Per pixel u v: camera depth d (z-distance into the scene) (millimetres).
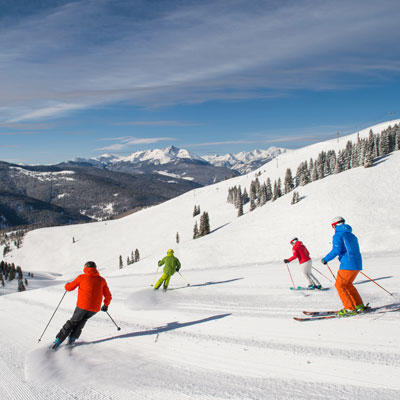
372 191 55656
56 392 4137
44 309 10117
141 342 5832
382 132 100125
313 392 3492
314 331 5316
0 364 5355
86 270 6133
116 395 3908
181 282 12852
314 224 46344
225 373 4207
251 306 7453
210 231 126875
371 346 4477
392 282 8062
